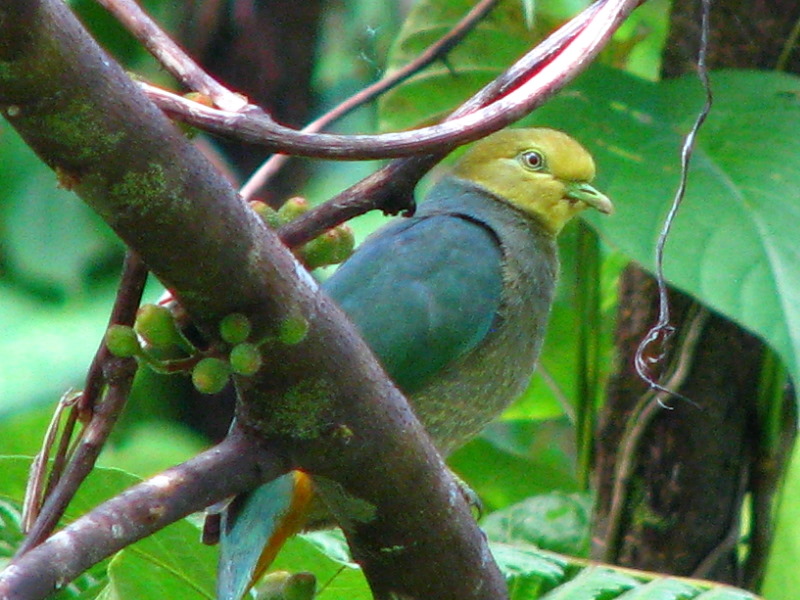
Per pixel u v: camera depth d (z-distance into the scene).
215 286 4.10
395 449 4.62
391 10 12.20
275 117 12.22
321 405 4.45
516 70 5.67
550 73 4.92
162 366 4.29
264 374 4.35
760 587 8.40
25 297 12.13
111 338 4.23
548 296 8.61
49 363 11.52
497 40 9.92
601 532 8.73
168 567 6.27
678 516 8.44
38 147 3.78
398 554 4.96
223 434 12.27
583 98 8.55
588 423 9.05
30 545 4.49
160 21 11.98
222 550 5.70
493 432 11.21
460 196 8.75
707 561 8.40
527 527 8.41
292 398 4.41
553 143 8.59
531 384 10.71
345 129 12.23
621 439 8.81
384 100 9.97
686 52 9.01
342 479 4.69
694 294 7.34
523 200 8.59
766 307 7.29
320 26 12.13
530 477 9.96
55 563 3.64
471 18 8.69
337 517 4.93
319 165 12.03
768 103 8.47
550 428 11.20
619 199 7.91
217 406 12.23
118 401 4.64
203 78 4.92
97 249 12.27
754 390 8.43
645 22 10.76
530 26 6.32
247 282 4.12
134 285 4.65
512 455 9.96
